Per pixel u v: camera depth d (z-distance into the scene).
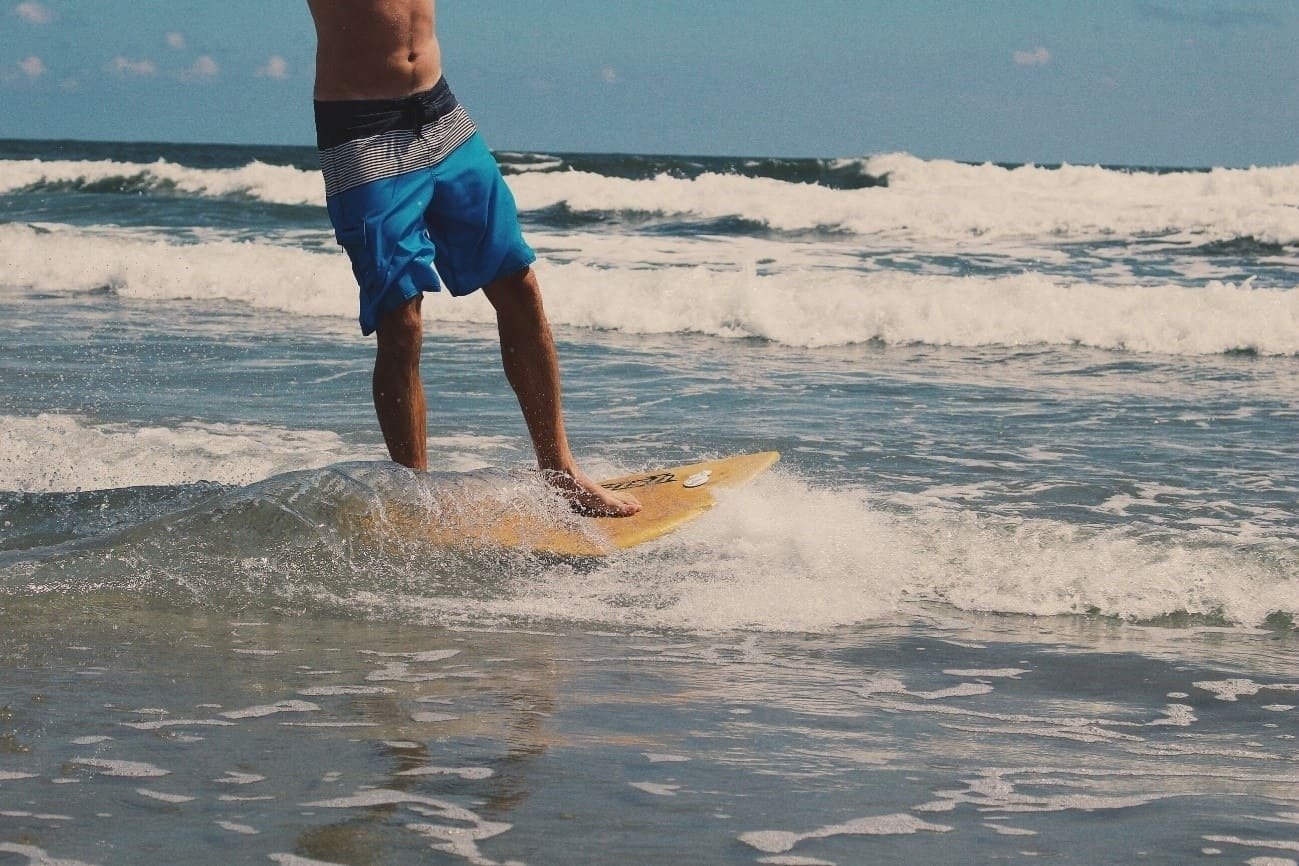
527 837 2.10
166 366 8.58
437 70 4.21
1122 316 11.09
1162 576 4.07
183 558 3.83
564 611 3.66
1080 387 8.52
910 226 19.50
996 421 7.09
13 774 2.32
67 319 11.32
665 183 23.72
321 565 3.84
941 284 12.27
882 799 2.37
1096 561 4.17
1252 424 7.08
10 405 6.91
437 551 3.94
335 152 4.12
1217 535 4.48
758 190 22.98
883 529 4.45
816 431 6.64
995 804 2.37
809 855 2.09
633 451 5.98
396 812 2.19
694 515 4.34
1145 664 3.39
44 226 17.84
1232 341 10.50
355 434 6.19
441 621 3.52
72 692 2.82
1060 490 5.31
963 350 10.59
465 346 9.92
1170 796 2.45
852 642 3.53
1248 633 3.70
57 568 3.75
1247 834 2.25
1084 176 23.77
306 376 8.20
